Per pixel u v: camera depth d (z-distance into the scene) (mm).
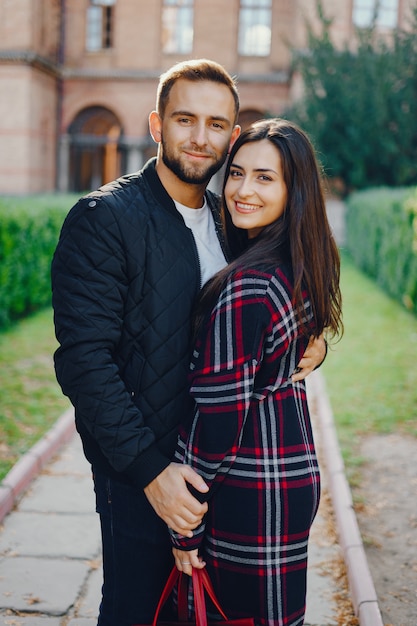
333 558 3551
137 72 24344
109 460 1855
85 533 3752
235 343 1810
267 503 1871
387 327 9125
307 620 2986
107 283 1869
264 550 1883
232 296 1834
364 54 19375
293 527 1909
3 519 3895
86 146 26094
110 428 1818
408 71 19016
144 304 1943
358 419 5676
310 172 1957
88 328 1832
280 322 1843
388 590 3232
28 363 7168
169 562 2107
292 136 1953
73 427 5539
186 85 1971
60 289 1886
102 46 25094
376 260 12891
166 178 2059
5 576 3273
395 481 4504
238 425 1809
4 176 22422
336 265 2021
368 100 19125
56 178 25016
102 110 25453
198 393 1835
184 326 1979
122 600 2092
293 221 1925
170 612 2129
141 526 2033
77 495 4266
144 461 1842
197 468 1839
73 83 24750
